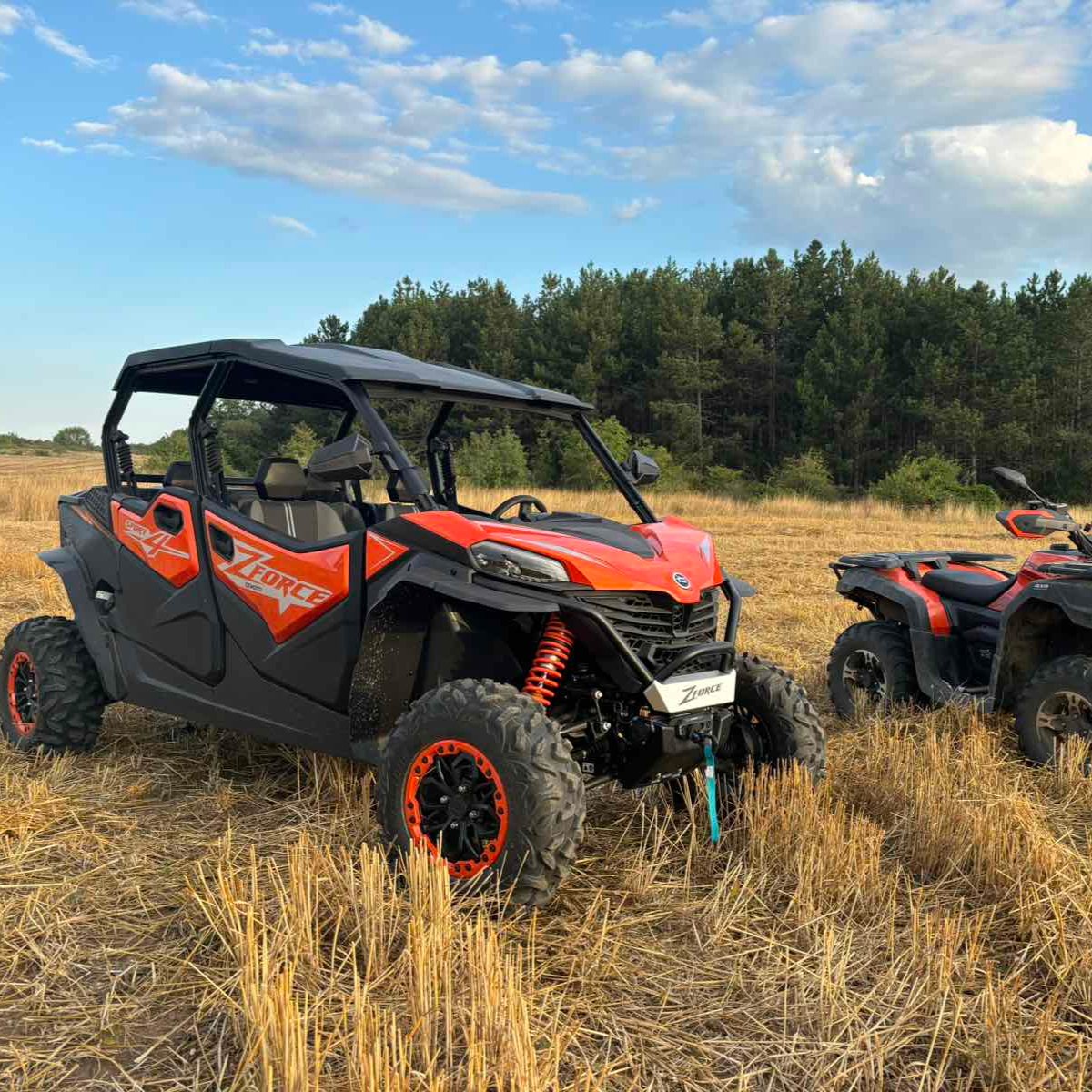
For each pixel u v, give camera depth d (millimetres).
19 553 11969
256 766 4559
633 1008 2643
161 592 4328
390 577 3477
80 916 3096
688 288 55719
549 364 52719
